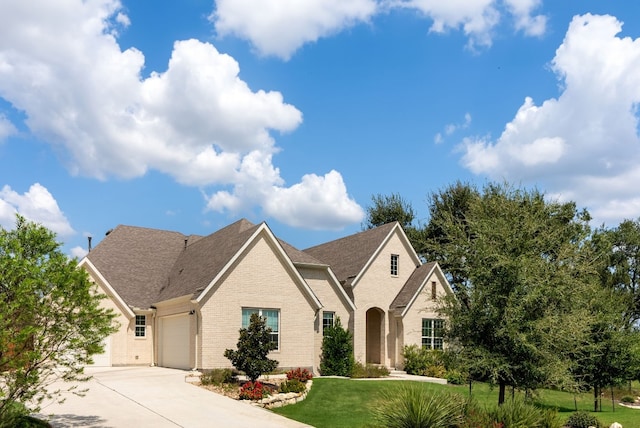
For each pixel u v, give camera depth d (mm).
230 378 23094
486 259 15867
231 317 25594
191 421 15594
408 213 59219
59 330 12930
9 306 12211
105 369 27344
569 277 15695
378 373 29891
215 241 30781
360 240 38000
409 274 36500
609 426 18250
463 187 49781
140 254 34469
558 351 15773
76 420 15406
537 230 16688
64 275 12984
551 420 14773
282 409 19312
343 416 18219
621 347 23297
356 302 33844
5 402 12406
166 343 29547
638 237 49719
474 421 13805
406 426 13594
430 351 31766
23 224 13617
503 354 15391
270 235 27031
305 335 27859
